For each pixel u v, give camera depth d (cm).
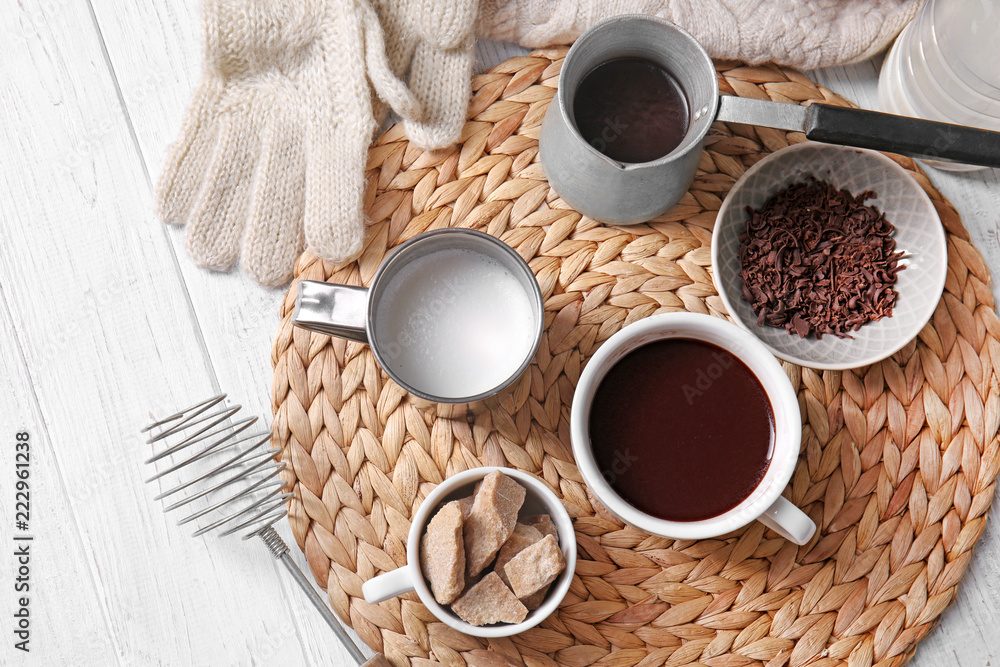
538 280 59
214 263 62
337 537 58
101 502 63
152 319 63
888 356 58
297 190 61
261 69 61
